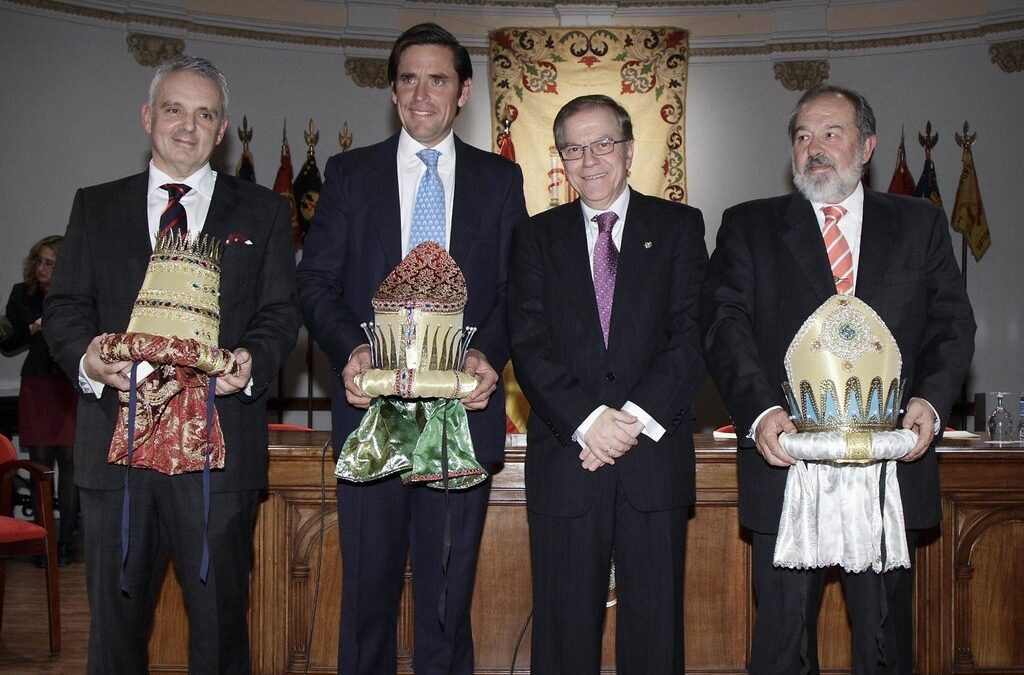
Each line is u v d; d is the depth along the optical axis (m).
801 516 2.47
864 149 2.65
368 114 7.90
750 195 8.00
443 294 2.51
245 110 7.61
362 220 2.78
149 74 7.34
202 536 2.49
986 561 3.35
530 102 6.18
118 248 2.55
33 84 6.91
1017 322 7.57
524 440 3.47
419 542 2.71
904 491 2.55
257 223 2.65
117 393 2.52
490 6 7.93
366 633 2.68
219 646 2.53
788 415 2.54
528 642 3.33
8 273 6.84
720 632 3.32
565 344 2.74
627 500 2.66
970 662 3.33
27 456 6.71
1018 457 3.33
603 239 2.81
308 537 3.35
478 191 2.79
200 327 2.42
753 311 2.67
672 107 6.25
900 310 2.58
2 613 4.23
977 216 7.51
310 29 7.74
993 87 7.58
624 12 7.98
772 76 7.97
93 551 2.51
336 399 2.75
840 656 3.32
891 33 7.77
